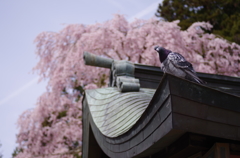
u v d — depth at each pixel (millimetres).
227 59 10945
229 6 18219
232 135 2781
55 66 11344
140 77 5609
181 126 2557
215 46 11094
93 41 10062
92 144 5180
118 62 5609
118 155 3656
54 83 10852
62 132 11547
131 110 4273
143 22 10594
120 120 4152
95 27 10695
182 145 3047
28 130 11359
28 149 11406
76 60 10422
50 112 11641
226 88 5332
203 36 10977
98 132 4398
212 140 3061
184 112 2582
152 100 2820
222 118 2758
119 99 4793
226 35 16719
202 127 2654
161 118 2701
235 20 17203
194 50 11312
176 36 9945
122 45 10336
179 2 19234
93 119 4707
